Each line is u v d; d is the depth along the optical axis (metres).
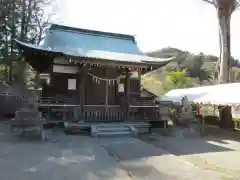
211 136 13.37
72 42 16.94
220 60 17.67
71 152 8.45
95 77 14.25
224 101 12.91
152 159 8.09
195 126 15.91
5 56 18.97
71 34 17.70
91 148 9.23
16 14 19.33
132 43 19.44
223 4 17.20
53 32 17.22
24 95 14.94
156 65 14.94
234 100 12.41
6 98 17.22
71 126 12.17
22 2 20.00
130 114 14.62
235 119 17.05
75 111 13.13
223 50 17.36
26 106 10.94
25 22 20.77
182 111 14.76
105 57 13.76
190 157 8.66
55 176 6.00
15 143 9.33
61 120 12.77
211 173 6.80
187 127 14.48
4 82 18.56
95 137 11.52
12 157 7.42
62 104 13.14
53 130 12.36
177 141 11.61
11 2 18.41
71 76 14.65
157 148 9.77
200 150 9.84
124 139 11.41
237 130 15.37
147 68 14.62
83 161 7.47
